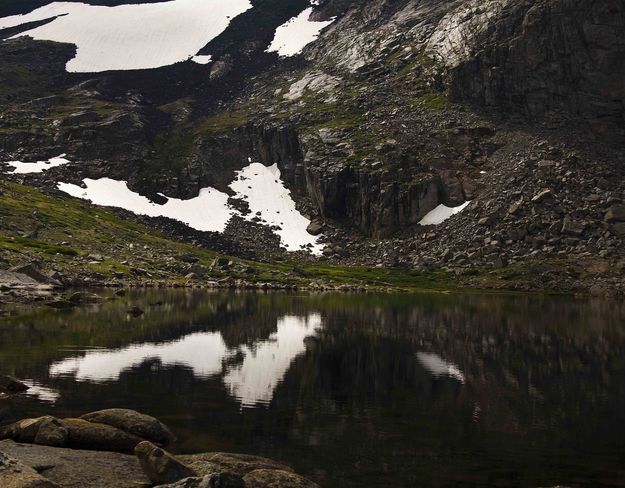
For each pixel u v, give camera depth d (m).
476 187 177.00
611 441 30.56
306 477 24.61
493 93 197.88
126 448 26.31
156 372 43.88
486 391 41.31
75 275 117.81
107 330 63.16
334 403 37.38
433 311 92.19
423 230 170.88
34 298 89.44
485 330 72.19
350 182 185.62
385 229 174.88
